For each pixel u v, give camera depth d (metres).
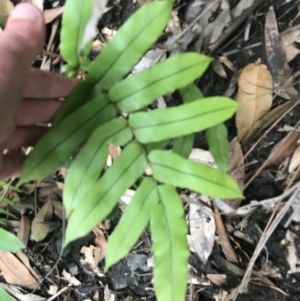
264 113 0.41
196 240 0.44
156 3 0.26
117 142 0.28
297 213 0.41
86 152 0.28
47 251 0.49
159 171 0.28
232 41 0.43
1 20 0.47
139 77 0.27
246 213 0.42
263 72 0.41
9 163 0.37
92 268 0.47
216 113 0.26
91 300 0.47
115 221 0.46
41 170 0.28
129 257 0.46
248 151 0.41
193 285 0.44
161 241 0.28
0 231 0.40
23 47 0.30
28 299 0.49
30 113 0.34
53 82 0.34
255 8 0.42
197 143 0.43
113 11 0.45
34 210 0.49
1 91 0.28
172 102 0.43
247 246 0.43
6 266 0.49
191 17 0.43
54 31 0.47
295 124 0.41
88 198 0.27
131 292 0.46
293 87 0.41
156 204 0.28
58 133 0.28
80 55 0.30
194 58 0.26
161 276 0.27
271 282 0.42
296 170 0.41
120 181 0.28
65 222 0.48
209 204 0.43
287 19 0.42
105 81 0.28
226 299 0.43
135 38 0.27
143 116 0.28
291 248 0.42
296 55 0.41
